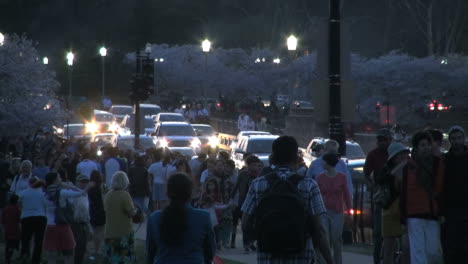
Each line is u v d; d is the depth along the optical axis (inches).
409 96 7544.3
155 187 2410.2
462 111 7253.9
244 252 1779.0
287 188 762.8
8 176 2191.2
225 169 1961.1
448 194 1058.7
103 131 5305.1
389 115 3474.4
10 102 3604.8
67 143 3587.6
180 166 2165.4
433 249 1054.4
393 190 1118.4
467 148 1121.4
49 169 2247.8
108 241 1498.5
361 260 1553.9
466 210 1054.4
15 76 3597.4
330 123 1744.6
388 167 1165.7
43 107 3622.0
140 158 2401.6
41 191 1696.6
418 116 7317.9
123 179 1513.3
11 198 1734.7
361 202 1841.8
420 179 1055.6
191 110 7199.8
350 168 2418.8
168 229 715.4
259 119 6240.2
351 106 1745.8
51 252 1530.5
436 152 1164.5
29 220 1678.2
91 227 1792.6
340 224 1368.1
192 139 4301.2
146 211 2422.5
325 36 1755.7
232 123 6766.7
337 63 1743.4
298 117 5861.2
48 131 3693.4
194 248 725.3
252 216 776.9
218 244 1839.3
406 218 1071.0
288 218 739.4
